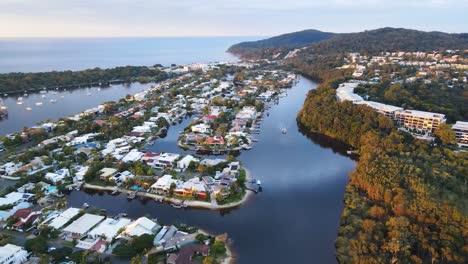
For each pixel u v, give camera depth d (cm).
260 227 12650
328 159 19612
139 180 15462
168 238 11331
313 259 10862
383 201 12975
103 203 14262
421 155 16200
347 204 13575
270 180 16662
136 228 11575
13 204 13438
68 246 10962
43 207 13412
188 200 14325
